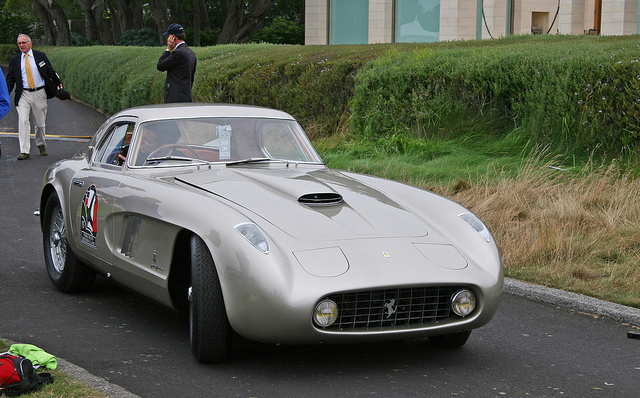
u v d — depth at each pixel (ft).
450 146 33.53
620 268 19.38
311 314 11.58
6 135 47.98
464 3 78.28
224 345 12.63
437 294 12.51
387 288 11.94
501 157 32.01
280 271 11.75
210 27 160.45
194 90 52.75
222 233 12.23
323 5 93.76
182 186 14.17
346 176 16.46
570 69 31.83
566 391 12.26
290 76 45.65
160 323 15.44
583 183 26.30
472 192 26.50
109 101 63.87
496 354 14.15
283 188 14.21
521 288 18.39
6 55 157.28
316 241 12.46
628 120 28.96
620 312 16.51
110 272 15.35
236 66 52.08
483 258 13.29
